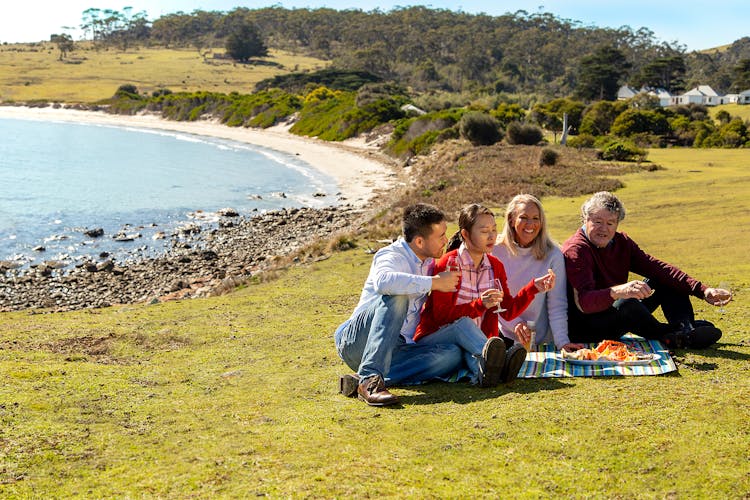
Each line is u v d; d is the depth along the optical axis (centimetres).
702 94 14038
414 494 361
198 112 10456
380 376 532
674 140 6284
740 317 761
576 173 3203
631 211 2066
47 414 508
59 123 10338
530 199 616
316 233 2577
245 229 2738
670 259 1238
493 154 4303
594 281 621
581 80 13738
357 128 7244
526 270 625
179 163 5625
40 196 3656
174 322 980
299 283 1320
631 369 547
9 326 975
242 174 4856
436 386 561
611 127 6756
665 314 630
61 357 758
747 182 2603
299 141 7494
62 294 1748
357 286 1250
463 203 2508
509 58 19750
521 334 571
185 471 399
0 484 384
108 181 4412
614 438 419
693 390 489
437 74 17962
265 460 412
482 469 394
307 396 571
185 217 3062
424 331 584
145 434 472
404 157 5538
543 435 433
